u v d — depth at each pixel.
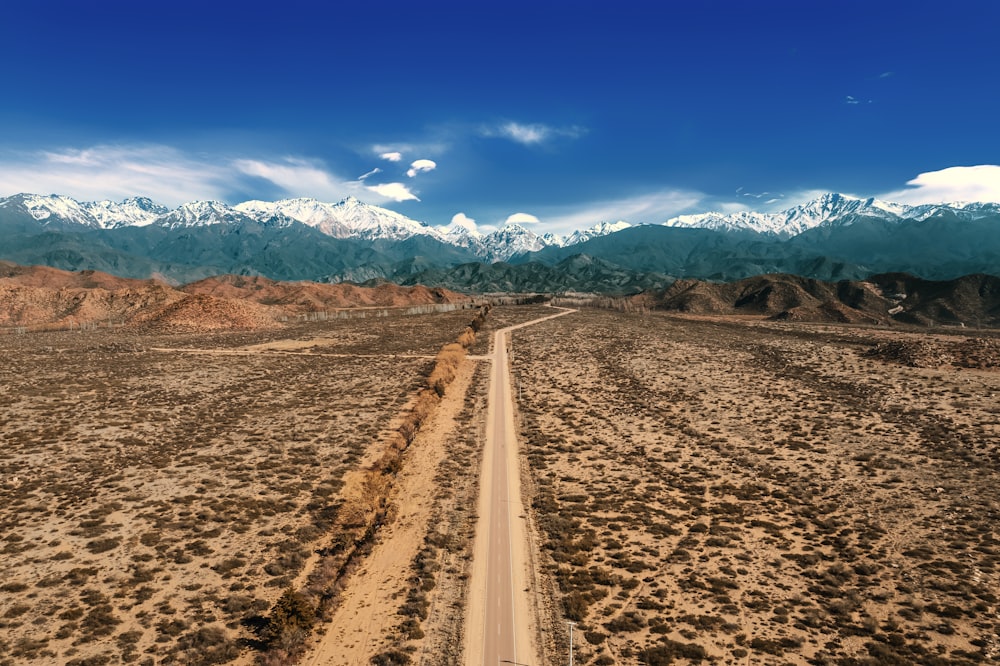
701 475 48.91
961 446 51.91
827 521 39.22
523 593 31.92
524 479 48.94
